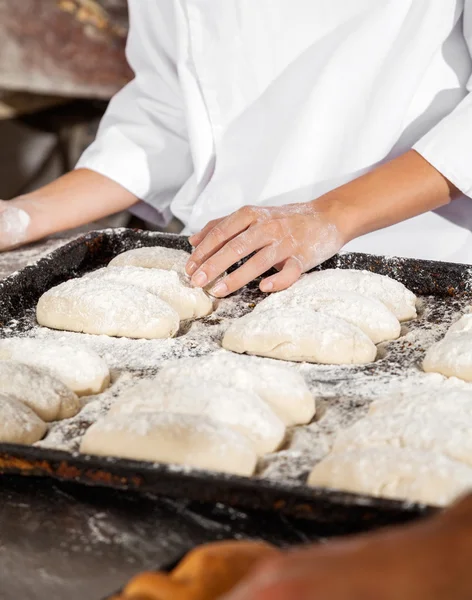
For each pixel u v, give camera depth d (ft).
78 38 7.36
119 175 4.90
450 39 4.45
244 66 4.53
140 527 2.79
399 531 1.55
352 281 3.87
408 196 4.13
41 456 2.81
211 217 4.68
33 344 3.47
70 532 2.79
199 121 4.67
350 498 2.64
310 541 2.73
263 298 4.00
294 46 4.46
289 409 3.18
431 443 2.90
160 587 2.21
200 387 3.13
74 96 7.75
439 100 4.48
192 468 2.75
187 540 2.75
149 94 4.99
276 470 2.96
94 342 3.68
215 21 4.49
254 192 4.63
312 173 4.50
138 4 4.82
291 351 3.53
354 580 1.41
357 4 4.34
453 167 4.12
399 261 4.02
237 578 2.25
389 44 4.36
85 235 4.33
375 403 3.14
